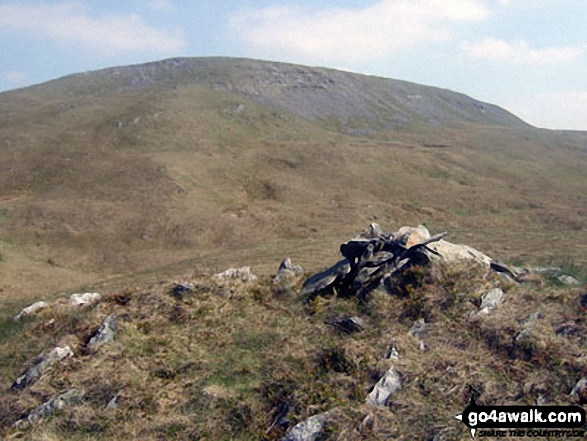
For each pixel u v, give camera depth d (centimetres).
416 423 547
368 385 625
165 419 620
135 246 2606
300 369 692
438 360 651
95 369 748
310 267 1744
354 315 841
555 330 688
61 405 670
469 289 823
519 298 798
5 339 1017
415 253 917
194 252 2523
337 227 2861
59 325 1004
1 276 1978
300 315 883
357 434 540
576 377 583
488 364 638
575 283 903
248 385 677
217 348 794
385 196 3606
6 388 762
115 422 629
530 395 573
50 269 2212
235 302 950
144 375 726
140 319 908
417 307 813
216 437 586
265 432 580
